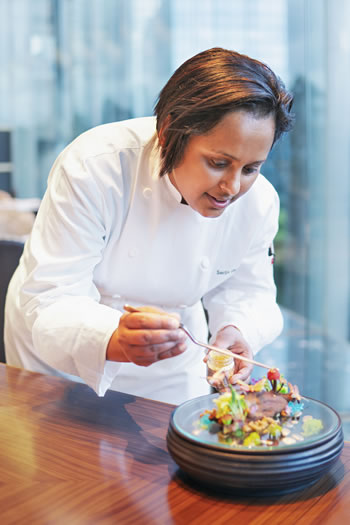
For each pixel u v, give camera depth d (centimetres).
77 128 554
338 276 425
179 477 87
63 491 84
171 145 107
